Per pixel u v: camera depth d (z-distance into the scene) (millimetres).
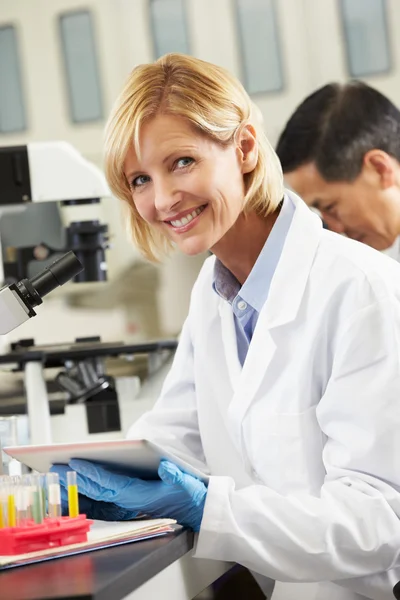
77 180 2938
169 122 1615
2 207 3223
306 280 1737
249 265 1861
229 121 1673
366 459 1570
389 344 1595
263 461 1734
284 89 4062
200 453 1992
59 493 1453
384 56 3965
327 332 1677
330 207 3830
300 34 4043
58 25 4328
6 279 3203
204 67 1678
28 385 2912
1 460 1680
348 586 1635
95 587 1091
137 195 1697
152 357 3174
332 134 3803
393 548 1535
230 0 4117
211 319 1953
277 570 1526
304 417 1699
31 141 4387
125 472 1648
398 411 1560
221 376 1896
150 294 3918
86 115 4332
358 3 3984
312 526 1514
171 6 4195
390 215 3768
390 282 1669
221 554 1521
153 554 1320
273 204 1804
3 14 4371
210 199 1655
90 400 3092
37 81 4371
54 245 3377
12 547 1314
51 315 3967
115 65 4285
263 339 1749
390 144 3775
